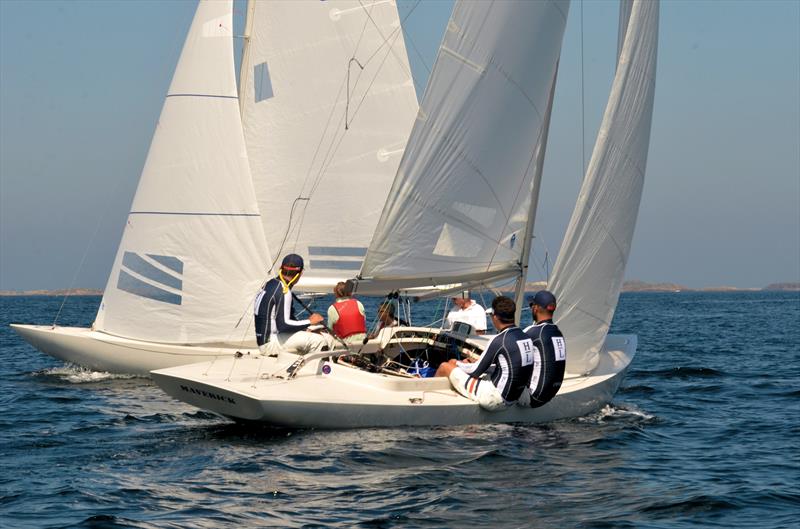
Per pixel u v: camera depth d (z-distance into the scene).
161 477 11.89
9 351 33.47
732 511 10.88
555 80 17.22
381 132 23.94
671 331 51.72
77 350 23.19
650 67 17.77
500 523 10.20
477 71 15.85
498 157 16.41
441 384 15.12
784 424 17.09
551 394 15.08
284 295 15.89
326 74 23.73
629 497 11.38
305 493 11.10
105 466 12.57
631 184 17.64
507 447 13.66
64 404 18.86
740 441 15.31
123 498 10.94
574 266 16.97
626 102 17.34
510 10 15.93
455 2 15.48
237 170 22.47
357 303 16.28
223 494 11.07
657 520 10.48
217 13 22.72
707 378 25.00
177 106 22.59
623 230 17.62
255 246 22.47
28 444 14.29
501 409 14.87
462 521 10.21
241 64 23.94
